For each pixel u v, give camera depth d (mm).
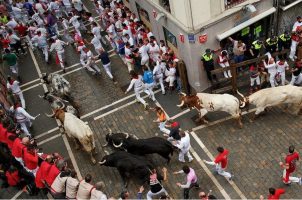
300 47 17578
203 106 16297
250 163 15148
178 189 14789
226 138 16297
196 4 15828
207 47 17438
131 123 18078
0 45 25359
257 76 17562
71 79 21641
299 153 15016
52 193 14023
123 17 22172
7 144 16031
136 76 17875
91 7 27891
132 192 15039
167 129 16875
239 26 17500
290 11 18984
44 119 19438
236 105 15781
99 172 16109
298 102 15945
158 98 19094
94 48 23688
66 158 17031
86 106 19609
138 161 14180
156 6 18938
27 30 24578
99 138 17656
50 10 25938
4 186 16438
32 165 14789
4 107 18234
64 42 23344
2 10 27078
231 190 14398
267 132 16141
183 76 18250
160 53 19203
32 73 22938
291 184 14117
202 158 15727
